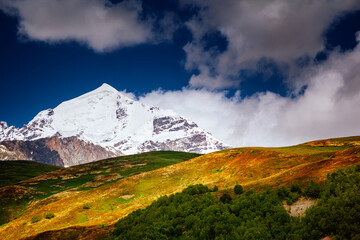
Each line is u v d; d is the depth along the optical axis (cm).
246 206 2556
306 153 5256
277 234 1947
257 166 5141
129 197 5653
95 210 5078
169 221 2839
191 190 3744
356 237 1527
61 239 3391
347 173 2495
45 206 5738
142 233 2730
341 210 1809
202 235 2286
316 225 1848
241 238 2005
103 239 3080
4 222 5647
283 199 2589
